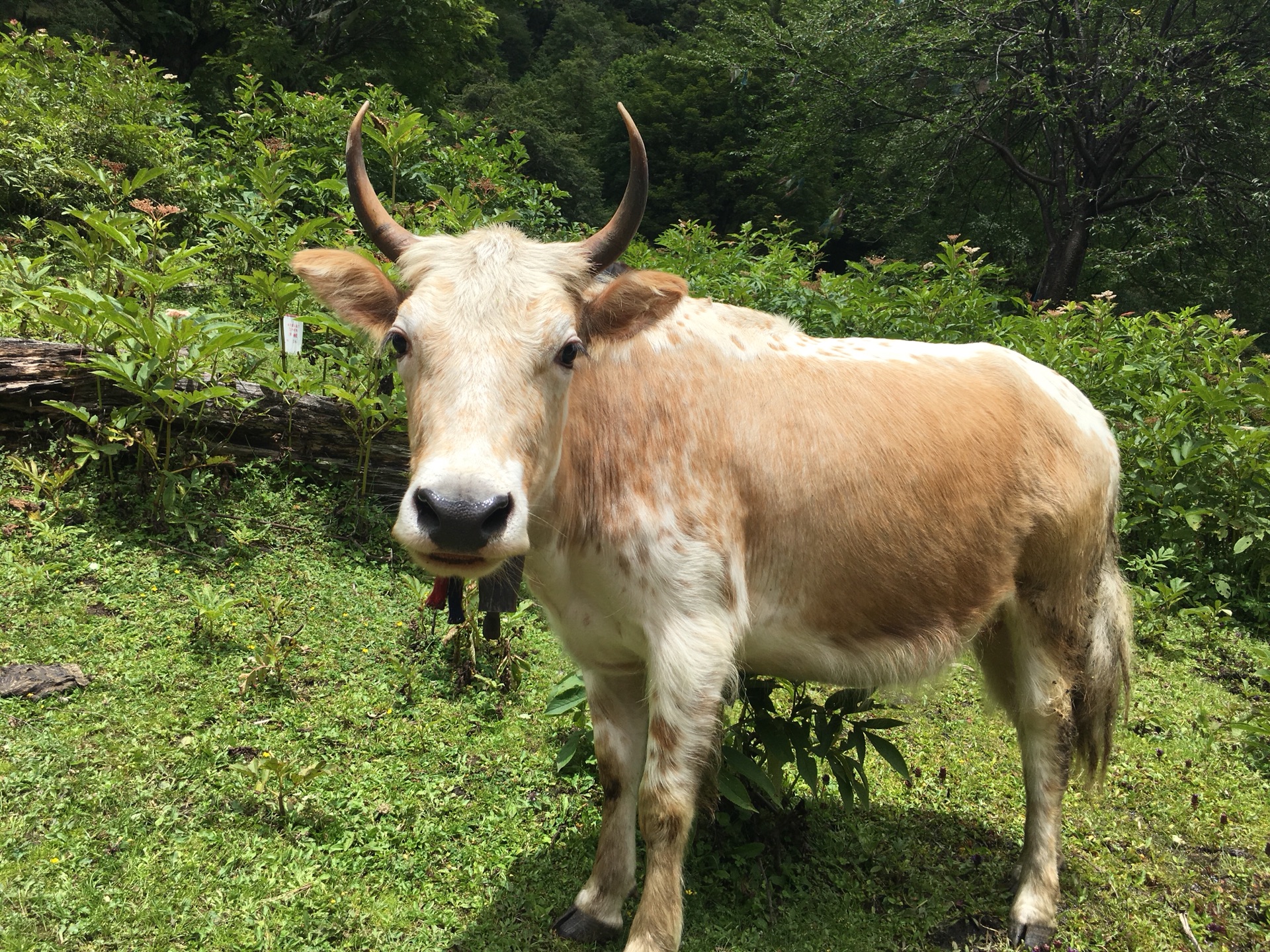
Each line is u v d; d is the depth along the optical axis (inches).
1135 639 228.2
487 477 87.0
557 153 1236.5
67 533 184.1
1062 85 738.8
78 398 204.4
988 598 131.5
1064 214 815.1
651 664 110.9
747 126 1357.0
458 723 157.6
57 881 110.5
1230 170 776.9
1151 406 270.7
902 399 127.4
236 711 149.6
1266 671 198.5
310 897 115.6
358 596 192.1
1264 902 138.6
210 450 214.1
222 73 865.5
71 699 144.3
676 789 108.7
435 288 97.7
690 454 112.7
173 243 379.2
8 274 247.4
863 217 931.3
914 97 853.2
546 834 134.3
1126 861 147.7
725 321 125.8
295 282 244.1
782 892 130.5
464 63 1098.7
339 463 225.1
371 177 441.4
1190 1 792.9
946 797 159.6
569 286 103.1
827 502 118.6
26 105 406.6
